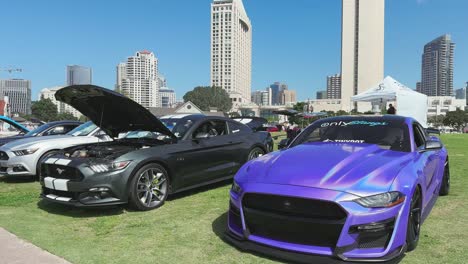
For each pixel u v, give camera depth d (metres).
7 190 7.22
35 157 7.83
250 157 7.48
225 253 3.82
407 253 3.74
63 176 5.28
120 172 5.18
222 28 148.00
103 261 3.66
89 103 6.10
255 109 130.88
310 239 3.38
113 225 4.81
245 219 3.73
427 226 4.59
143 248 4.00
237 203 3.81
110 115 6.34
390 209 3.30
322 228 3.27
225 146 6.90
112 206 5.56
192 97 127.12
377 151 4.23
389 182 3.43
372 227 3.23
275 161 4.07
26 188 7.42
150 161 5.54
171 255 3.80
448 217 4.97
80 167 5.09
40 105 107.75
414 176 3.73
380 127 4.88
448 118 107.62
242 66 161.12
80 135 8.56
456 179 7.73
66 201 5.17
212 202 5.93
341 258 3.21
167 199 6.18
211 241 4.17
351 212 3.19
